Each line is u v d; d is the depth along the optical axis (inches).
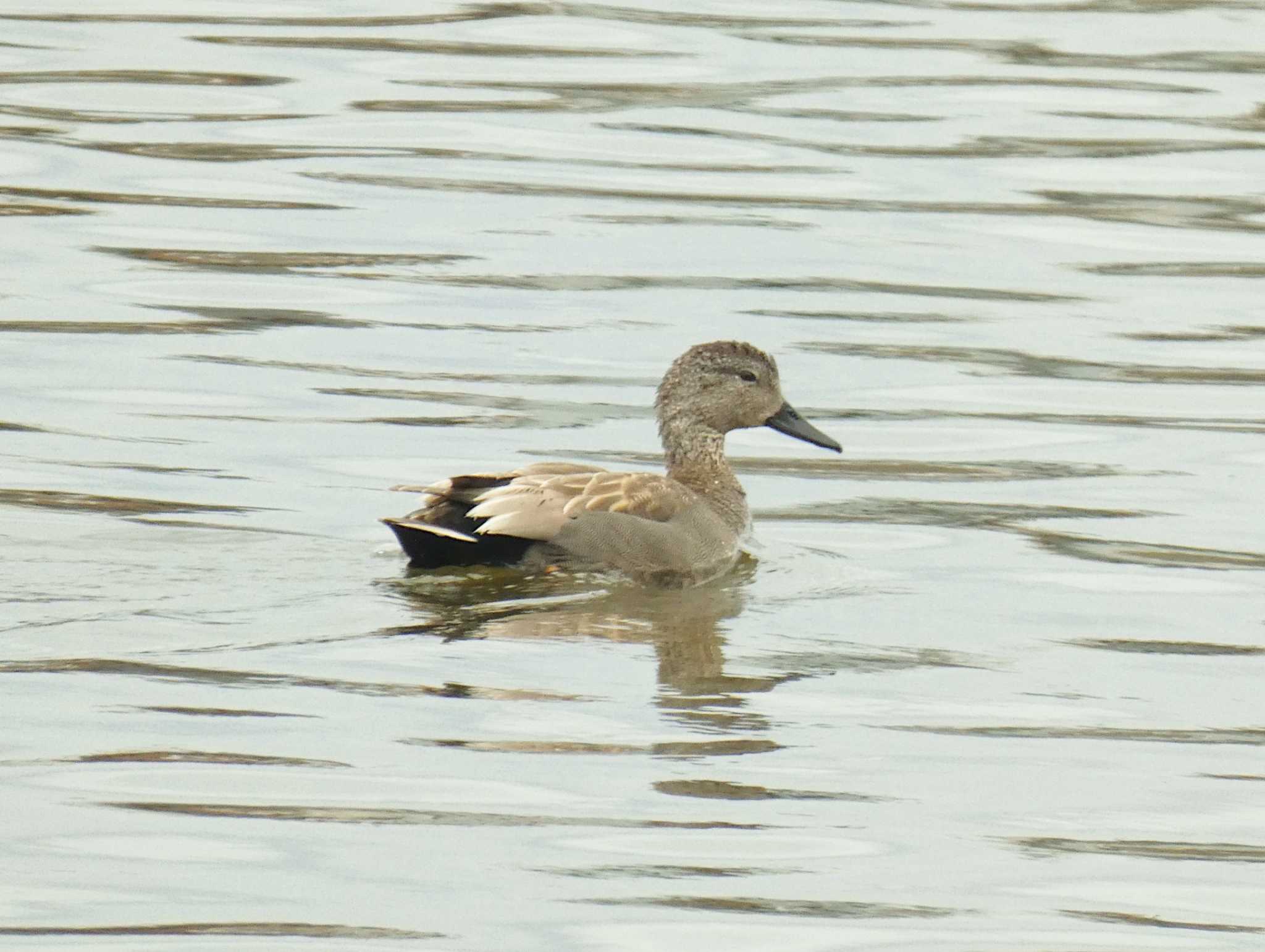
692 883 375.6
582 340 774.5
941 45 1158.3
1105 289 848.9
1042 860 390.3
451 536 534.3
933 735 449.7
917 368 764.0
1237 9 1235.9
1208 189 959.6
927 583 562.6
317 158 971.9
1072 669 496.1
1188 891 378.9
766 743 441.4
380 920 357.7
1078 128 1030.4
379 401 708.7
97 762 416.5
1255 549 595.8
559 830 394.6
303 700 452.4
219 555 555.5
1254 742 451.2
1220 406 729.0
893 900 371.9
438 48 1136.8
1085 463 676.1
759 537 606.5
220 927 352.8
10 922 352.8
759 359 623.8
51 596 514.6
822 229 902.4
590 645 497.0
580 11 1213.1
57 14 1166.3
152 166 951.6
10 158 949.8
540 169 967.0
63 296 801.6
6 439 658.8
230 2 1209.4
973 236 903.1
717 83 1085.8
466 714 448.5
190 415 689.6
